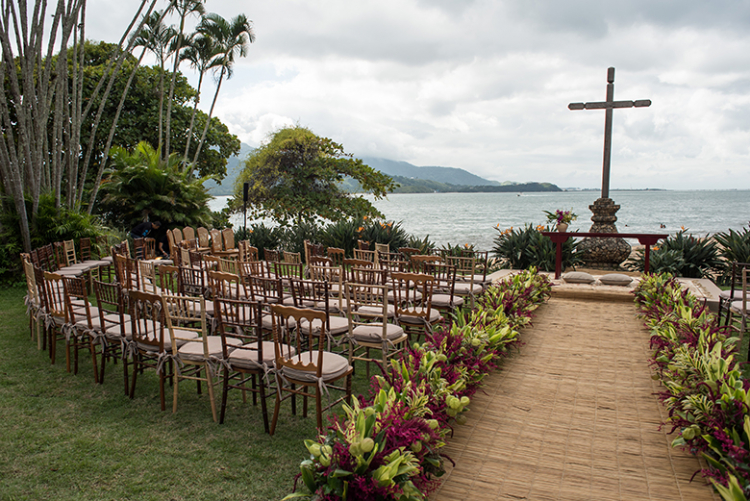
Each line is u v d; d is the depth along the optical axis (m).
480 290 6.02
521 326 5.30
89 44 16.42
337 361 3.23
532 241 10.04
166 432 3.21
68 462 2.83
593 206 9.84
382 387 2.86
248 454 2.93
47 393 3.82
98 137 15.30
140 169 12.08
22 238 8.30
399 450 2.11
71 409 3.54
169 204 12.31
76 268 7.05
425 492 2.26
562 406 3.47
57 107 8.86
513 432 3.09
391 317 4.39
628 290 7.09
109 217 13.07
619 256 9.79
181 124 16.84
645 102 8.93
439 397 2.87
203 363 3.37
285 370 3.11
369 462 2.02
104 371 4.13
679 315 4.48
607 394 3.68
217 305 3.21
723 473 2.29
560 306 6.70
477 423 3.21
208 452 2.95
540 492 2.45
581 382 3.92
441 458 2.72
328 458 2.04
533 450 2.87
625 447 2.90
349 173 15.39
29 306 5.14
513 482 2.54
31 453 2.93
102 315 3.92
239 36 14.19
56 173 8.73
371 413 2.22
